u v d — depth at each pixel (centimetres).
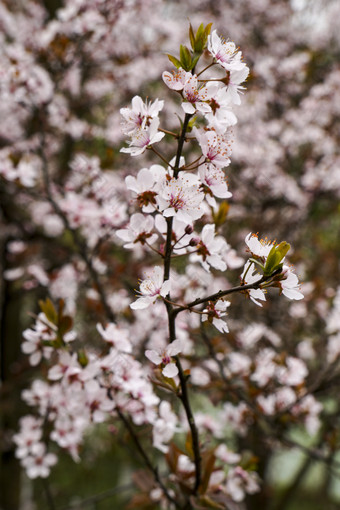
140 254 411
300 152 592
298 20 698
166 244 146
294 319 491
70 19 388
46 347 222
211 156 136
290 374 322
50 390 250
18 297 525
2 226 539
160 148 518
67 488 682
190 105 132
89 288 390
